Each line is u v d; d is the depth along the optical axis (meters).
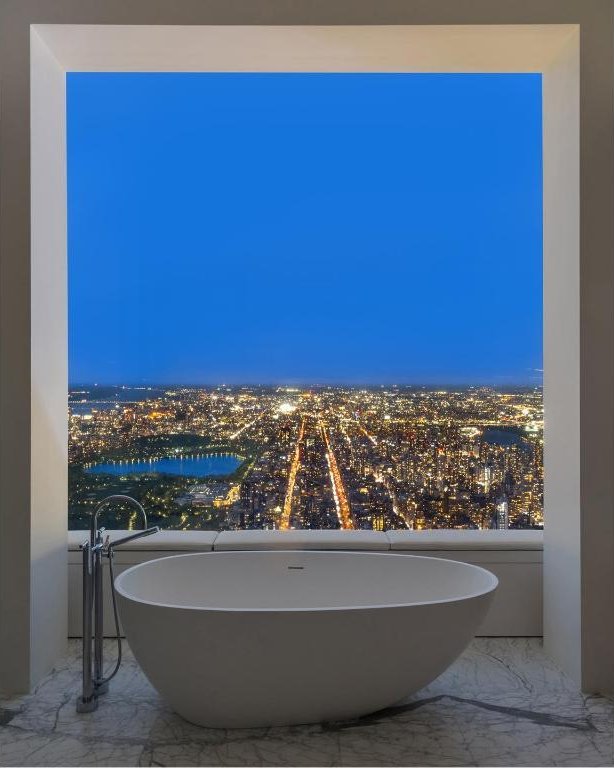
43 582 3.21
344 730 2.75
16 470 3.05
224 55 3.41
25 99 3.06
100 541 3.05
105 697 3.04
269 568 3.56
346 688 2.72
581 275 3.07
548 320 3.45
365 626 2.67
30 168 3.06
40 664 3.18
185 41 3.27
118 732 2.73
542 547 3.70
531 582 3.71
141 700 3.01
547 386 3.46
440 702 2.99
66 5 3.10
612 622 3.09
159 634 2.65
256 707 2.72
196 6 3.13
